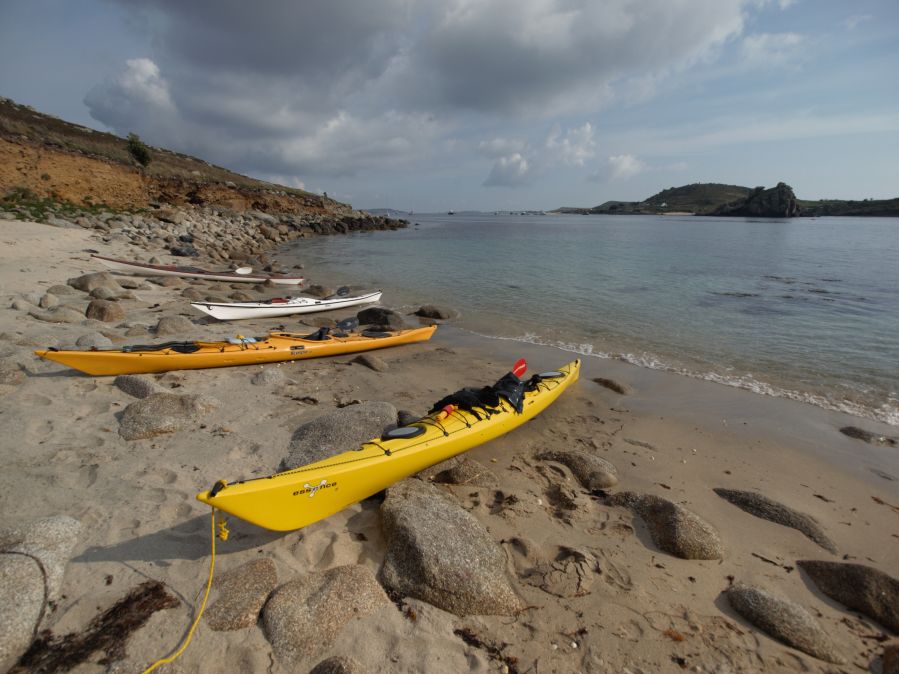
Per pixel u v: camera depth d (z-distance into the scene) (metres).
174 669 2.90
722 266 24.30
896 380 8.73
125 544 3.87
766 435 6.73
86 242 21.50
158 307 12.85
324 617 3.25
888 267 23.55
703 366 9.57
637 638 3.40
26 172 28.94
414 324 13.05
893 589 3.81
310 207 56.78
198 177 46.38
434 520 4.08
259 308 12.77
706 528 4.46
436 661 3.11
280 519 4.02
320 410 6.77
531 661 3.18
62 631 3.07
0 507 4.18
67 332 9.01
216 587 3.48
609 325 12.75
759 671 3.20
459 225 90.12
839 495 5.39
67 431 5.55
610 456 6.05
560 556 4.16
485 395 6.22
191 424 5.98
